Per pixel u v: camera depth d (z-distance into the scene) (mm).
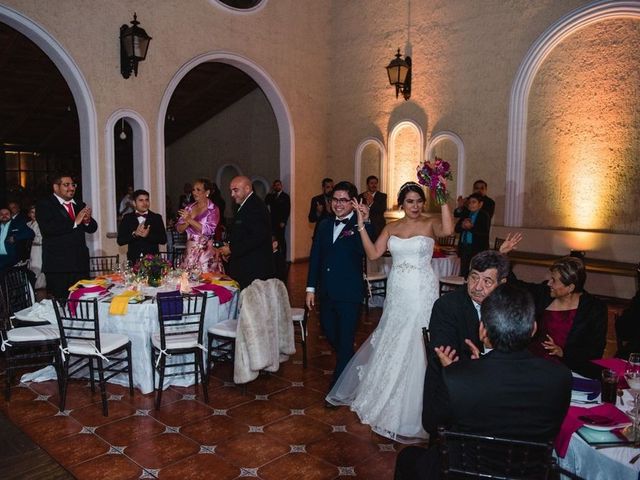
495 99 8773
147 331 4316
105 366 4539
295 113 10578
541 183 8430
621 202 7676
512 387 1770
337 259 4098
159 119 8414
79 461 3285
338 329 4199
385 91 10266
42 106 10930
